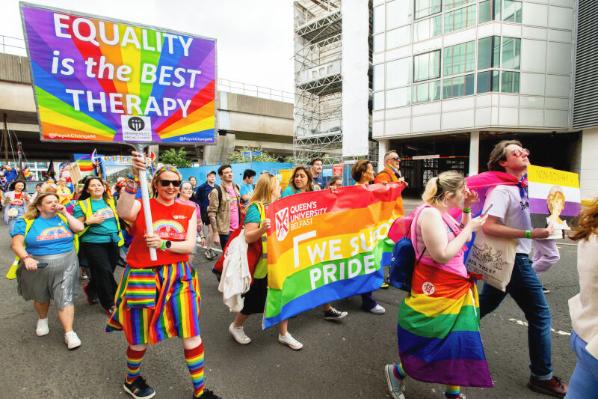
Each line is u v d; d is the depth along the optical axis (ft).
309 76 107.45
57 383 8.75
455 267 6.98
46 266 10.55
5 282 17.52
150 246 7.15
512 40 56.34
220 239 18.72
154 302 7.33
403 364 7.33
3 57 68.39
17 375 9.11
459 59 59.77
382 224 13.33
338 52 101.24
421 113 65.21
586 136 56.54
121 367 9.52
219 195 18.44
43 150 109.29
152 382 8.72
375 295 15.05
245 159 95.76
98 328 12.01
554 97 57.93
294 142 109.91
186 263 7.95
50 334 11.59
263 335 11.29
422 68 64.49
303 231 10.92
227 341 10.86
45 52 7.70
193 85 9.53
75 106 8.07
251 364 9.48
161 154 98.12
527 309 8.33
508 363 9.37
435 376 6.92
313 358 9.78
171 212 7.83
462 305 6.99
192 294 7.84
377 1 69.77
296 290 10.64
